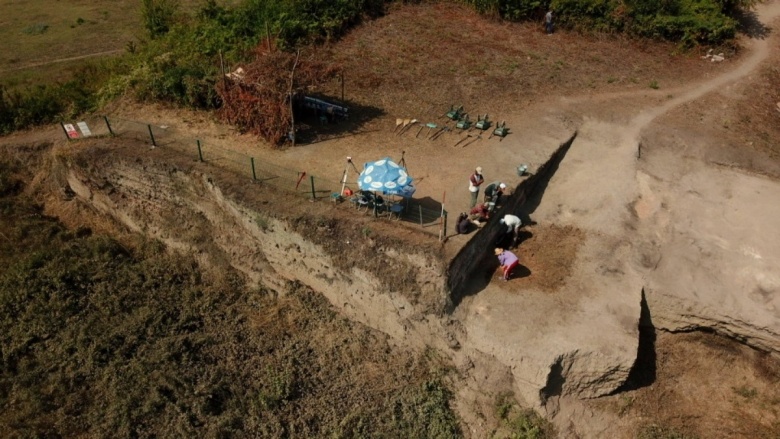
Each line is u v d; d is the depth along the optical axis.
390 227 17.53
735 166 22.44
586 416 16.27
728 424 16.27
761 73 28.61
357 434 15.74
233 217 19.66
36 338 17.72
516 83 27.05
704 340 17.84
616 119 24.62
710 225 19.67
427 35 31.14
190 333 18.17
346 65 27.98
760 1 33.53
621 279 17.80
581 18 31.36
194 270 20.38
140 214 21.73
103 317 18.36
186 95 24.33
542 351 15.61
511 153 21.88
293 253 18.69
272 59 22.61
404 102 25.30
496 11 32.53
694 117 25.06
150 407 15.83
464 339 16.75
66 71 32.28
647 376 17.22
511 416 16.23
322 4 30.92
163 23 33.62
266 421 15.95
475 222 17.55
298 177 20.08
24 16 41.31
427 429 16.09
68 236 21.58
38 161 23.86
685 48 30.39
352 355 17.73
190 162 20.55
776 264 18.22
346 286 18.11
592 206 20.41
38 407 15.76
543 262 18.39
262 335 18.28
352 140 22.45
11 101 25.88
